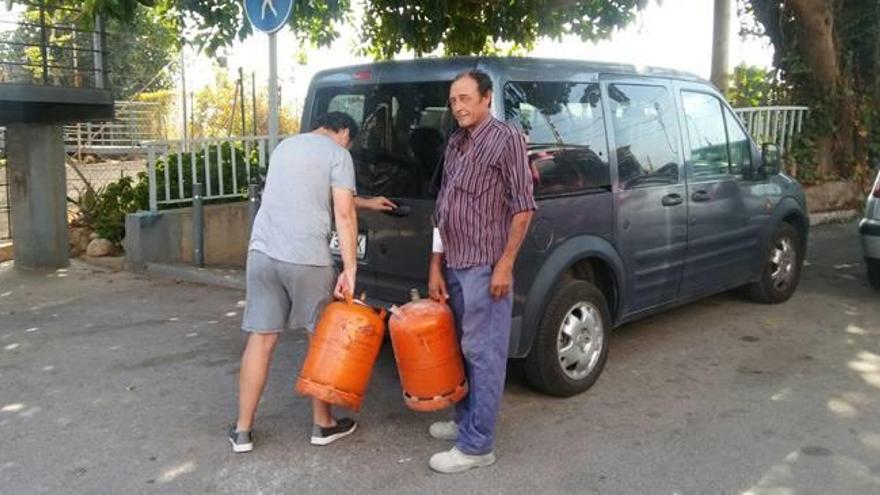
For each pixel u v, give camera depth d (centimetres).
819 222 1079
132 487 368
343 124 409
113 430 431
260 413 451
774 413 444
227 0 771
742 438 412
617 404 459
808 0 1080
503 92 423
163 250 845
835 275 781
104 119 872
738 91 1198
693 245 554
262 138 920
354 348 384
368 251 466
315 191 391
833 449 398
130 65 2170
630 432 421
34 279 808
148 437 421
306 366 391
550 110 449
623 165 492
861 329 601
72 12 855
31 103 809
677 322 621
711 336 586
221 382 504
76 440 418
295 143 400
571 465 385
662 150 528
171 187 874
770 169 627
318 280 396
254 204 734
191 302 709
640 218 503
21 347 579
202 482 372
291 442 414
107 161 1606
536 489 362
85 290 758
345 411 453
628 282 500
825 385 486
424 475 377
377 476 377
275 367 527
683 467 381
